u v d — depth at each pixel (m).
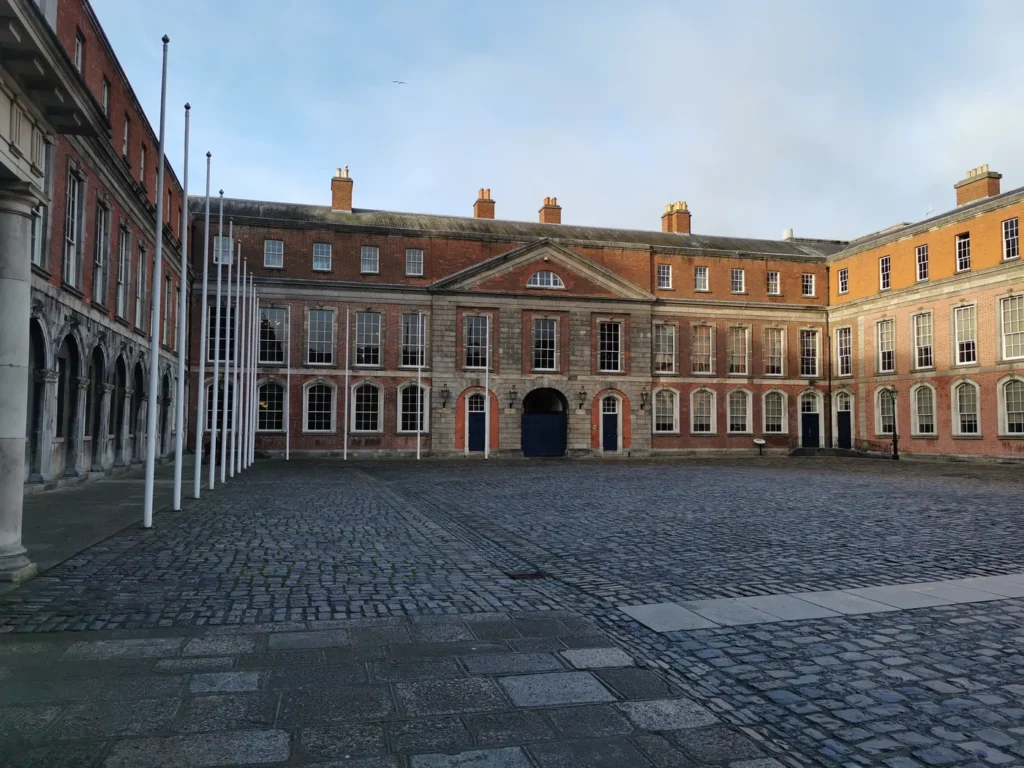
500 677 5.91
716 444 49.47
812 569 10.48
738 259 51.09
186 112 17.45
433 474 30.31
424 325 44.28
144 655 6.30
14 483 8.88
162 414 33.19
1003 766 4.42
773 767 4.41
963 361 40.09
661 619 7.74
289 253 42.44
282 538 12.76
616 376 47.28
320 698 5.39
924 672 6.09
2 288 8.67
